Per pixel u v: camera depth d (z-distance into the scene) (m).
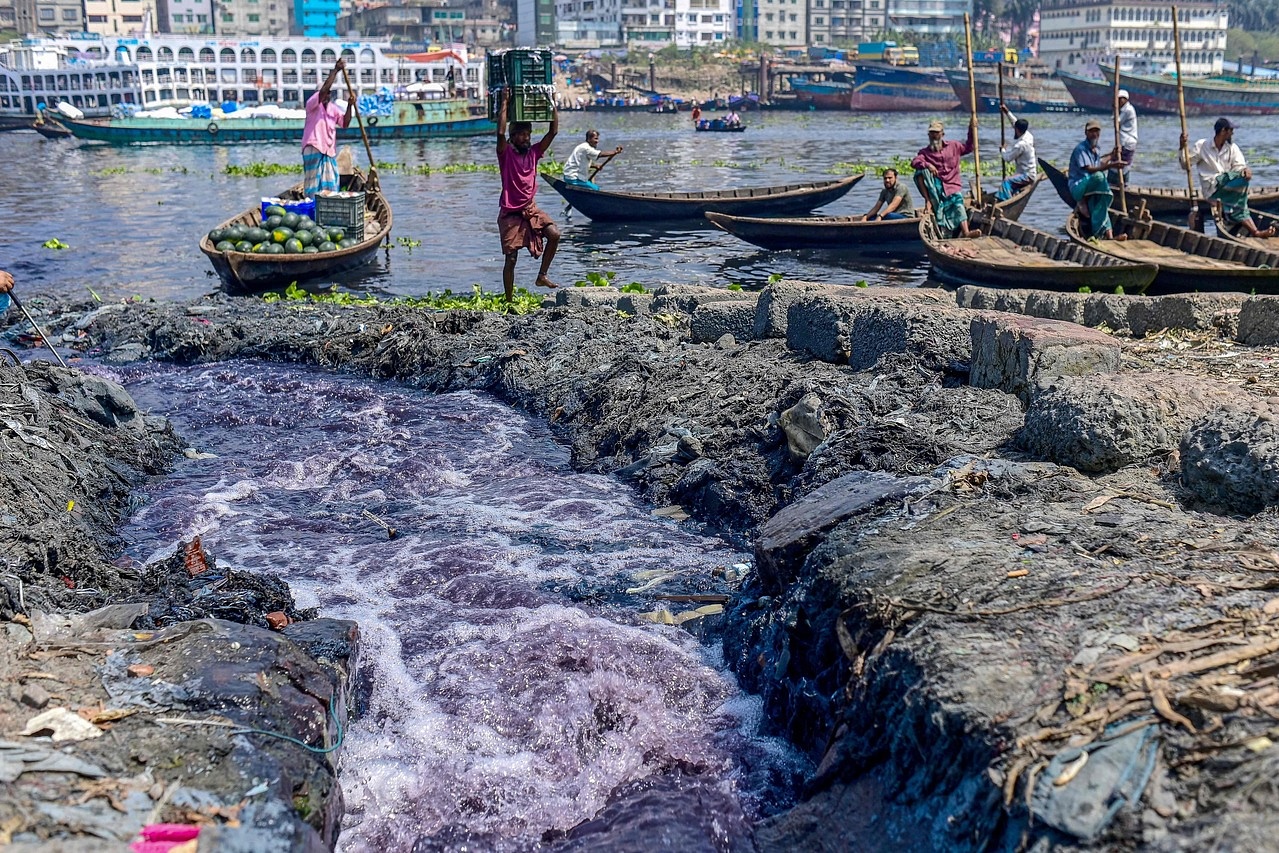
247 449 10.01
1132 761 3.69
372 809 5.00
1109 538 5.27
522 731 5.50
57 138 73.38
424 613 6.64
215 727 4.46
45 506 7.23
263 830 3.91
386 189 36.09
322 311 14.62
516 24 165.12
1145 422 6.46
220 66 88.31
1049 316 11.00
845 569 5.33
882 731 4.54
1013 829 3.73
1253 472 5.57
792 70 117.25
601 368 10.91
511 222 15.34
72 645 5.02
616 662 6.02
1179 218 26.36
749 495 7.93
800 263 21.41
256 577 6.52
